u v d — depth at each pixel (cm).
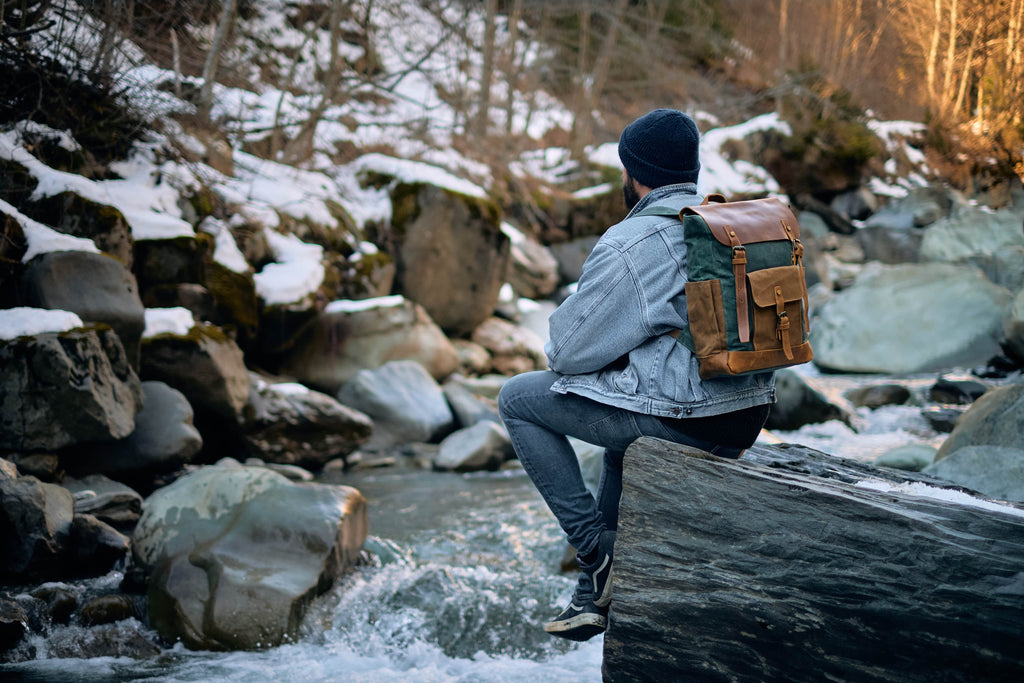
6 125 638
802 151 1636
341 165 1037
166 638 349
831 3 1783
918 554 193
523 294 1191
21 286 511
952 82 1552
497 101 1437
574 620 230
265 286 744
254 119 1021
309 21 1357
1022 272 1184
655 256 206
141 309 540
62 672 320
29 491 381
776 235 210
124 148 729
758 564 207
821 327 1058
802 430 748
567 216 1308
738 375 208
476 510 551
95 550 388
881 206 1638
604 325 207
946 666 188
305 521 387
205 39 965
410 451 744
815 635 201
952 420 736
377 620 365
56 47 659
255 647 345
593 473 498
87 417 461
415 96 1397
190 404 597
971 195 1521
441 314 970
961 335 986
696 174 228
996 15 1400
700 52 1773
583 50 1459
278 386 684
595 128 1600
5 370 442
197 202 735
